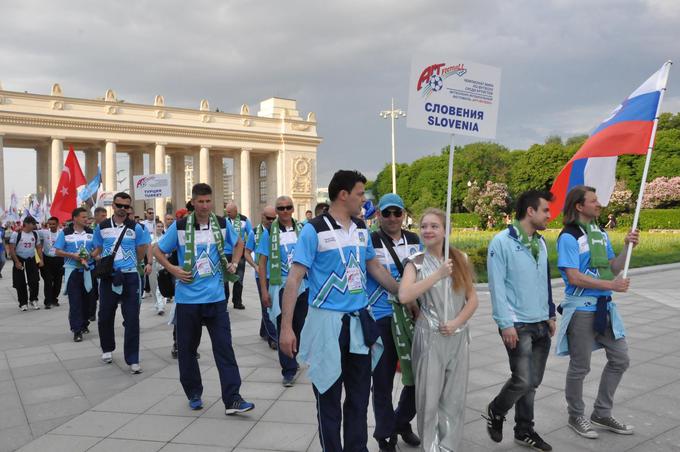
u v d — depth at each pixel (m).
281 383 6.91
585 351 4.99
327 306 4.14
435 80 4.28
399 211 4.81
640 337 9.11
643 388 6.38
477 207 58.91
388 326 4.70
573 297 5.02
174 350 8.47
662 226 47.44
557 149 70.94
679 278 17.61
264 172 66.94
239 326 10.88
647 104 5.27
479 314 11.32
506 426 5.34
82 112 48.94
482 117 4.50
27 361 8.34
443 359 4.19
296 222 7.56
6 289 18.77
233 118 58.66
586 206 4.98
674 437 4.98
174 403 6.20
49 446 5.04
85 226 10.72
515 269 4.63
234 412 5.71
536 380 4.75
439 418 4.23
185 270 5.81
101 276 7.62
